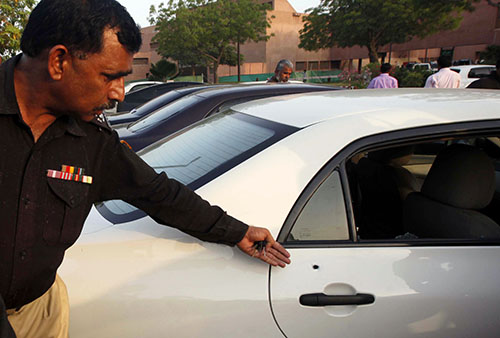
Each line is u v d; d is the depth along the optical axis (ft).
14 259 3.18
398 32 78.33
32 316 3.66
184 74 134.10
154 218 4.36
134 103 26.04
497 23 99.09
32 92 3.08
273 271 4.45
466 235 5.58
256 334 4.40
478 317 4.70
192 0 93.04
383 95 6.60
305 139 5.02
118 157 3.96
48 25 2.85
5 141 3.03
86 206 3.68
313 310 4.43
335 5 86.63
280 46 133.08
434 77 21.58
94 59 2.97
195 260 4.39
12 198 3.08
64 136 3.35
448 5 68.90
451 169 5.96
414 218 6.31
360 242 4.75
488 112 5.34
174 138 7.23
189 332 4.29
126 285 4.24
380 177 7.35
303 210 4.66
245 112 6.77
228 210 4.59
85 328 4.20
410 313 4.56
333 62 149.89
